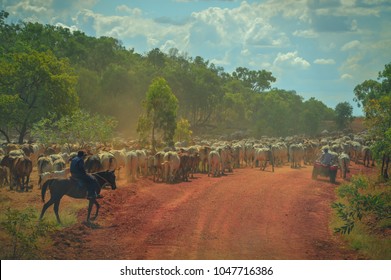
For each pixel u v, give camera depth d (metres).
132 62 121.00
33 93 55.34
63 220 16.91
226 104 115.00
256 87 163.62
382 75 37.06
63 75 52.41
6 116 49.44
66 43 104.56
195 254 13.74
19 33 98.38
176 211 19.55
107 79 92.12
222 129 107.56
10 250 13.43
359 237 15.56
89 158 23.53
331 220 18.92
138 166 29.16
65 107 52.66
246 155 38.12
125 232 16.12
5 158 24.11
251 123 116.69
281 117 96.81
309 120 99.81
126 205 20.48
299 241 15.55
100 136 37.47
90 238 15.23
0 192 22.19
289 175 32.31
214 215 18.98
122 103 90.75
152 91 42.41
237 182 27.92
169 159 27.08
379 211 15.39
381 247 14.46
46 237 14.66
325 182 29.50
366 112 27.97
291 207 21.12
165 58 134.75
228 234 16.16
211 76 115.69
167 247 14.46
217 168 31.12
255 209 20.34
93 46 113.06
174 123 43.09
